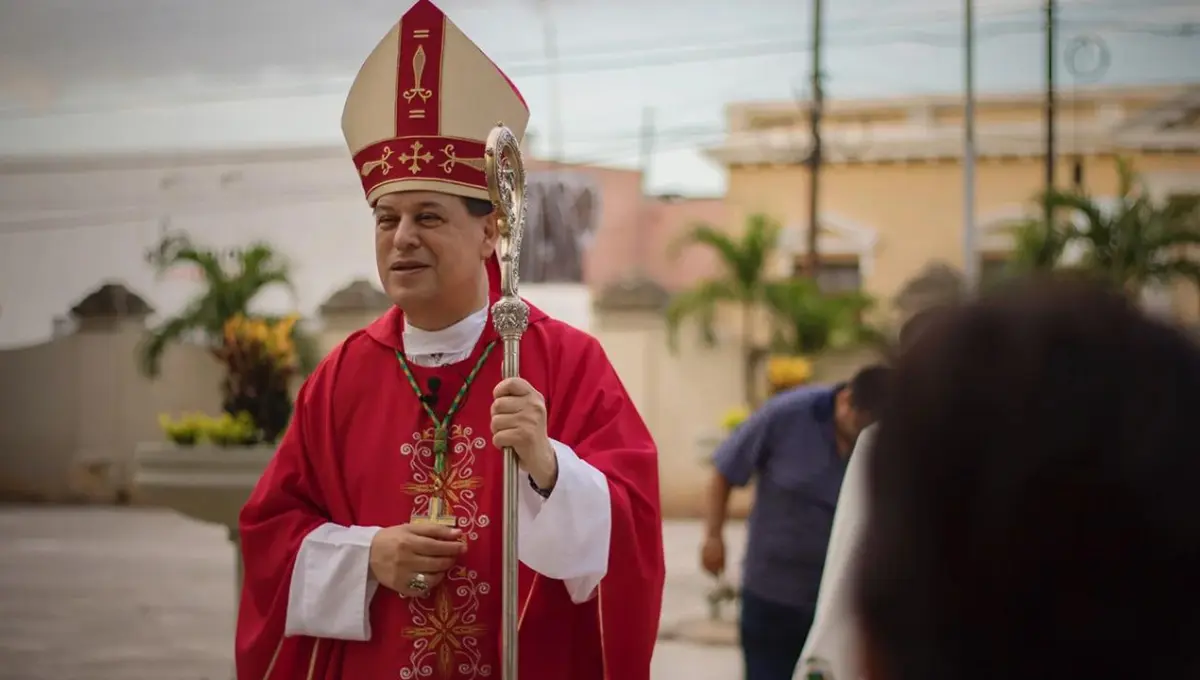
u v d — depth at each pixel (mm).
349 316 16344
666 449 16562
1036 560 801
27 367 19594
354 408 2750
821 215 18703
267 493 2734
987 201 18250
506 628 2336
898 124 18438
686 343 16500
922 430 846
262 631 2625
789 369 10281
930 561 832
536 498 2510
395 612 2572
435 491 2641
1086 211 13156
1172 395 810
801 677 1871
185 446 5375
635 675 2562
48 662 7848
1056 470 804
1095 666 797
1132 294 891
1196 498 789
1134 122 17594
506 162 2484
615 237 20359
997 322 864
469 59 2701
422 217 2666
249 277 13562
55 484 19406
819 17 16688
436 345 2732
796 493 4355
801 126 18844
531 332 2783
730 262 15281
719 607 9172
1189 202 13039
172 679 7402
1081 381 820
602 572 2496
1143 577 791
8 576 11680
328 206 21953
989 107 18172
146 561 12820
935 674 827
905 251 18438
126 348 19422
